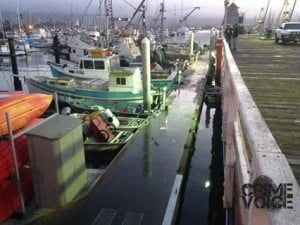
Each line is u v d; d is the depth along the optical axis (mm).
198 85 21344
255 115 2959
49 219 6484
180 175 8422
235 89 4219
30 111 8438
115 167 8914
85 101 17312
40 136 6324
